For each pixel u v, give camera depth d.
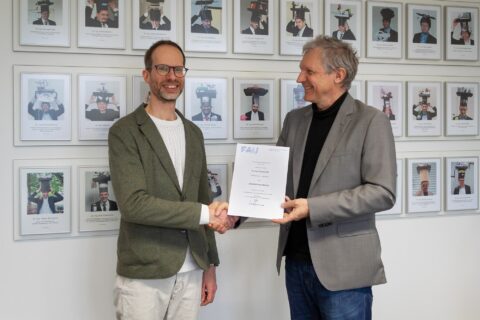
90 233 2.09
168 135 1.72
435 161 2.52
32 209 2.01
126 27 2.08
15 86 1.97
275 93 2.28
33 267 2.04
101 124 2.06
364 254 1.65
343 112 1.70
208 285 1.91
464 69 2.56
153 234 1.62
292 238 1.79
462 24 2.52
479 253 2.62
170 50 1.70
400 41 2.43
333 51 1.67
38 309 2.04
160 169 1.64
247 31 2.22
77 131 2.04
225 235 2.27
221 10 2.19
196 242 1.71
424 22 2.46
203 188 1.89
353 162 1.65
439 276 2.57
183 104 2.17
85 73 2.05
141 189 1.57
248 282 2.31
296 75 2.31
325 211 1.58
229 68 2.23
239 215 1.68
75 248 2.08
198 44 2.16
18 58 1.98
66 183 2.04
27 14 1.97
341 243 1.64
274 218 1.65
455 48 2.52
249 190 1.70
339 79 1.69
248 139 2.26
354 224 1.66
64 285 2.07
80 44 2.03
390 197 1.58
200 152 1.80
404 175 2.48
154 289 1.64
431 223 2.55
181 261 1.64
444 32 2.50
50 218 2.03
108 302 2.11
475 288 2.63
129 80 2.10
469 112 2.56
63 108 2.02
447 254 2.58
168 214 1.56
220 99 2.21
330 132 1.70
